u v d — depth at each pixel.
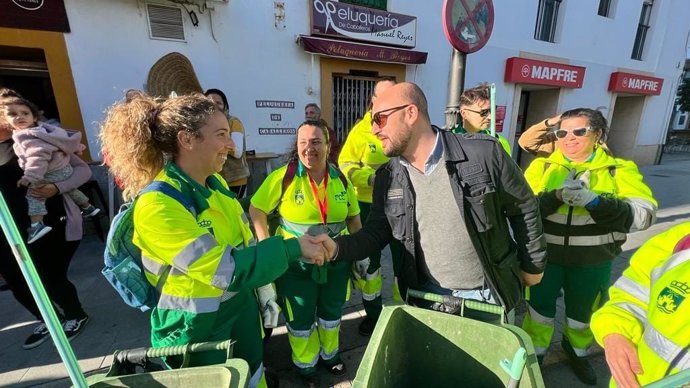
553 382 2.03
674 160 12.61
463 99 2.21
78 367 0.82
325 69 5.65
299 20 5.30
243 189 3.38
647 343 0.94
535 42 7.70
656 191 6.88
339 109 6.11
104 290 3.08
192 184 1.14
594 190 1.73
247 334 1.41
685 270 0.89
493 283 1.29
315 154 1.80
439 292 1.40
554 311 2.00
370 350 0.95
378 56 5.79
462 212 1.22
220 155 1.19
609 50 8.87
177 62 3.98
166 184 1.07
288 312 1.92
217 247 1.06
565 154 1.85
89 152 4.31
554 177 1.85
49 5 3.86
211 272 1.03
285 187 1.87
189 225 1.04
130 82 4.42
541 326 2.02
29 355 2.28
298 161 1.91
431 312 1.13
